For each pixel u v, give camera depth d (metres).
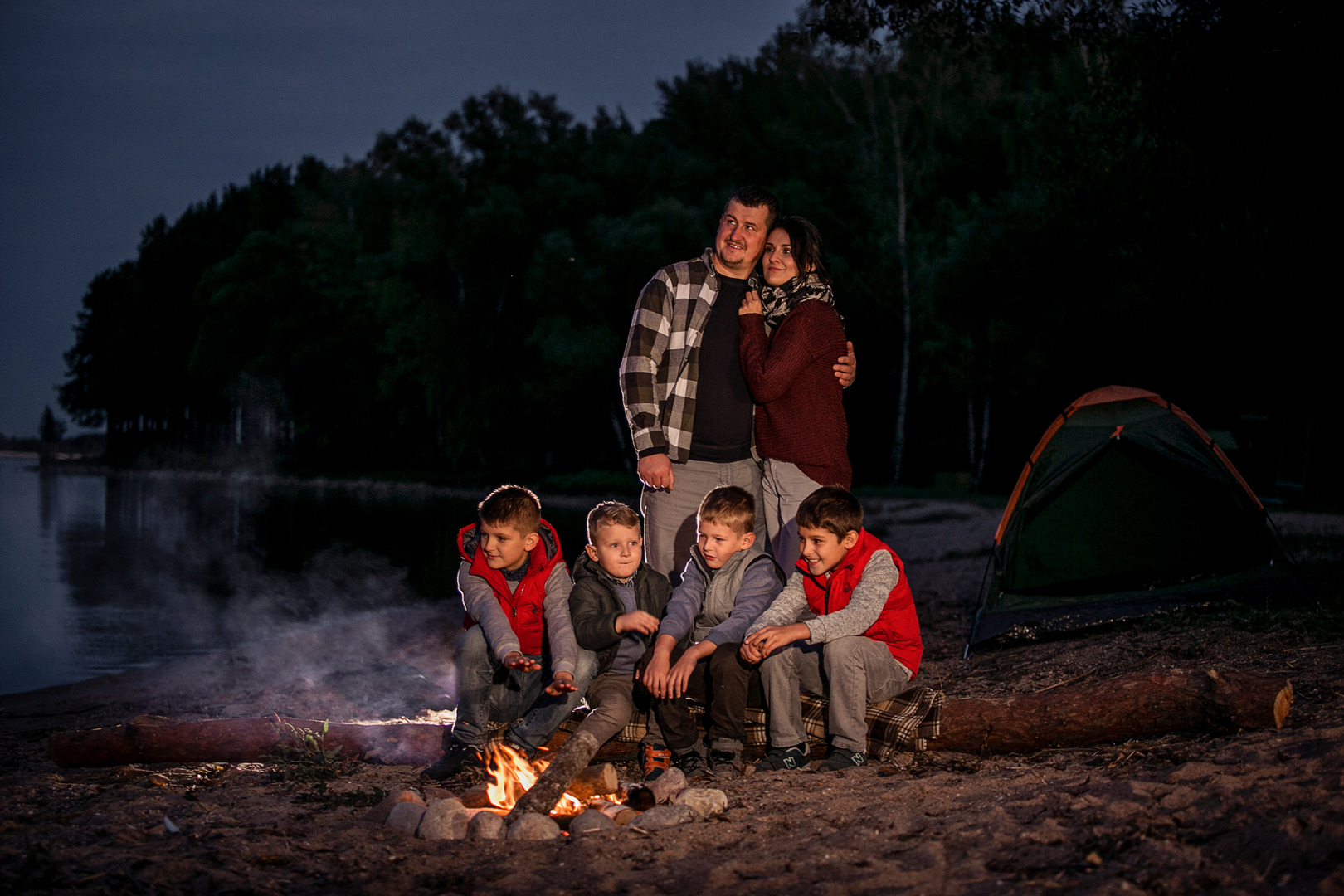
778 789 3.42
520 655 3.54
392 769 4.02
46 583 14.99
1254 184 8.62
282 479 51.44
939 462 37.50
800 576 4.02
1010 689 5.25
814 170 36.22
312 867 2.75
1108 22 9.55
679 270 4.61
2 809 3.41
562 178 39.53
